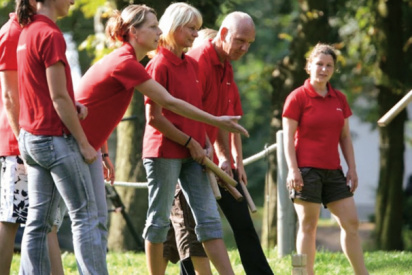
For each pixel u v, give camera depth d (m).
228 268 12.33
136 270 17.17
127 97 11.80
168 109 11.56
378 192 34.41
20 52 10.83
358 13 33.53
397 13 32.44
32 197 10.97
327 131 14.16
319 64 14.23
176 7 12.38
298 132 14.28
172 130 12.11
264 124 67.12
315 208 14.12
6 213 12.01
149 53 13.09
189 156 12.50
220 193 13.12
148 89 11.46
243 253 13.29
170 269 17.25
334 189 14.21
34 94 10.69
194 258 13.48
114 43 12.14
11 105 11.63
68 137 10.67
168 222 12.62
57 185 10.74
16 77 11.66
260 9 53.25
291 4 37.59
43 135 10.64
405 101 12.77
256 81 35.59
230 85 13.59
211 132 13.29
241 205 13.33
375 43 32.91
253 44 65.75
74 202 10.71
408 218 40.59
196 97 12.54
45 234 11.04
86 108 11.17
